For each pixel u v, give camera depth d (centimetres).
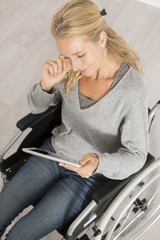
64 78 120
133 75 108
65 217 121
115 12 264
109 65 112
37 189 131
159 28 253
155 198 171
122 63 112
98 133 120
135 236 146
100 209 120
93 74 115
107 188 108
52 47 245
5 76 230
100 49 103
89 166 106
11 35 254
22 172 132
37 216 120
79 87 120
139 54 236
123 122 114
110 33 108
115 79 110
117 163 109
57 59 116
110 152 127
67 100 122
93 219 120
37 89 124
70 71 117
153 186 175
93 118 117
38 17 264
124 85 108
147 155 125
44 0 275
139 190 135
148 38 246
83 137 128
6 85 225
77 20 92
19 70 232
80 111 118
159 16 262
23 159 142
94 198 105
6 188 130
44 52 242
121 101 109
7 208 128
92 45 98
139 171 119
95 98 116
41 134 142
